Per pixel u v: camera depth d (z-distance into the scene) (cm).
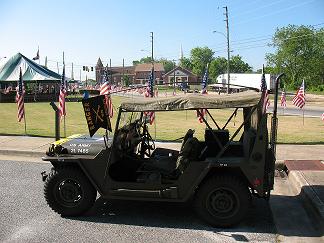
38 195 804
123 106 656
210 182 629
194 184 632
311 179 859
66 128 1848
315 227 633
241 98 616
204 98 628
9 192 825
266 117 620
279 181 933
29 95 4481
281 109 3359
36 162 1130
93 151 687
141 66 13812
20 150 1239
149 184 651
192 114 2747
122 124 708
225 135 682
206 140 677
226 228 630
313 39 8881
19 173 992
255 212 704
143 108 646
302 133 1673
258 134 618
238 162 623
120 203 756
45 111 2977
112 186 662
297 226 637
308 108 3556
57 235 601
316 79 9088
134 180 683
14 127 1875
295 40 8850
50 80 4381
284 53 9000
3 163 1115
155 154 775
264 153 618
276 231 618
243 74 5897
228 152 668
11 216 683
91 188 678
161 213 702
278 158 1101
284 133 1675
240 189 620
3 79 4284
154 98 668
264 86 1133
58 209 681
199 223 653
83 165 668
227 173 640
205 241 578
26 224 646
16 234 603
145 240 582
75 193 679
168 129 1808
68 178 676
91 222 657
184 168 639
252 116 686
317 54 8931
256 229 627
